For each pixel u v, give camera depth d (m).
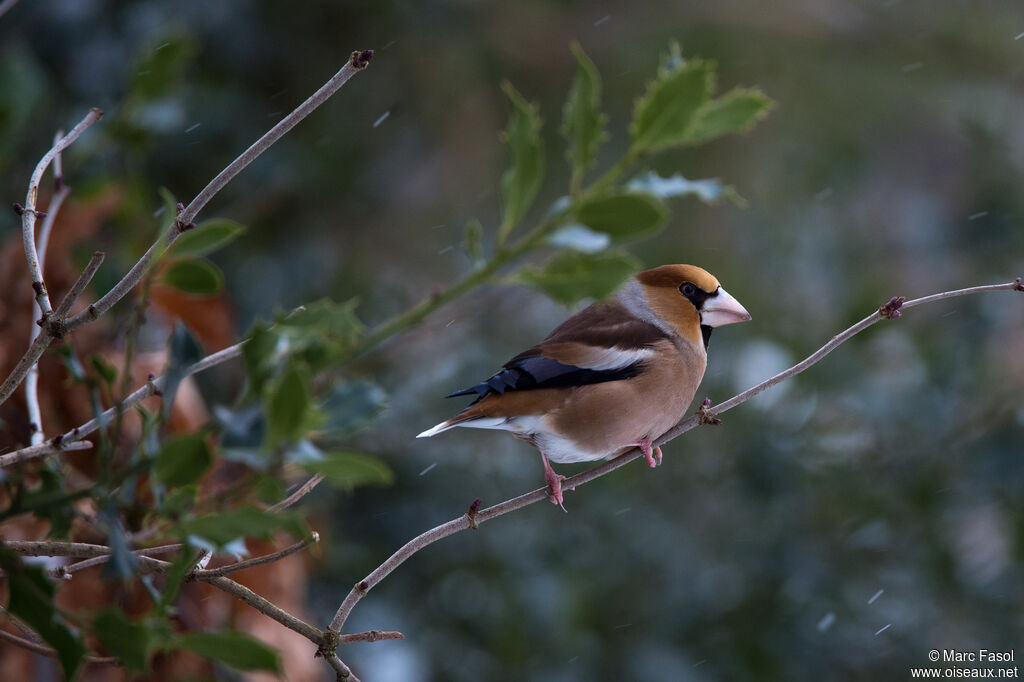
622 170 3.12
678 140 3.09
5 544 3.99
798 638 12.24
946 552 12.53
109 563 3.06
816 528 12.76
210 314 7.88
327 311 3.11
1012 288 6.06
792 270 15.45
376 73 13.52
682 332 8.34
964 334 13.85
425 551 11.99
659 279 8.45
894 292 14.23
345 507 11.96
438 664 11.48
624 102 15.45
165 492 3.26
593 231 3.06
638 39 15.68
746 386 13.20
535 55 15.34
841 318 13.73
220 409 2.98
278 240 12.79
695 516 12.83
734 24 16.55
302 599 10.35
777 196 15.86
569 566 12.22
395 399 12.35
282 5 12.59
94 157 9.30
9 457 3.81
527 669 11.55
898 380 13.31
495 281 3.06
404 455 12.20
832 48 17.30
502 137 3.12
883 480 12.80
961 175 18.02
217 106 11.84
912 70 17.39
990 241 14.98
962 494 12.70
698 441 13.07
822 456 12.88
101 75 10.83
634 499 12.72
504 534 12.22
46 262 7.68
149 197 10.34
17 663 6.27
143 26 11.12
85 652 3.17
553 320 13.88
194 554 3.36
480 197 15.07
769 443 12.88
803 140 16.45
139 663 3.06
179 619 6.89
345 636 4.90
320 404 3.02
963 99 17.50
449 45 14.48
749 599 12.42
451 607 11.84
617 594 12.26
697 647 12.12
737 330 13.81
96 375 6.55
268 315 12.16
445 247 14.55
